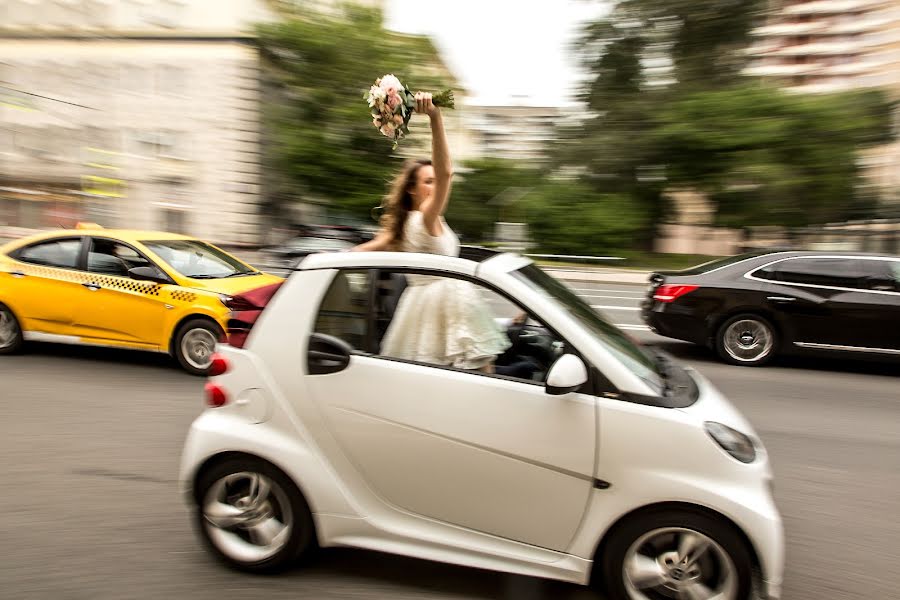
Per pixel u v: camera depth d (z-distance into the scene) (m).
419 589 2.93
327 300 2.95
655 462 2.57
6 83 30.03
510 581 3.01
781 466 4.65
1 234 28.78
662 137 28.77
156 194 31.94
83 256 6.93
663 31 30.75
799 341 7.71
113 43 31.22
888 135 29.11
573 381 2.56
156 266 6.69
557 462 2.64
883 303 7.45
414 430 2.77
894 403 6.41
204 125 31.81
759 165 27.59
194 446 2.99
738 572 2.54
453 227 36.66
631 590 2.65
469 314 2.87
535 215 31.81
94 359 7.20
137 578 2.96
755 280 7.88
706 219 32.62
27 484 3.96
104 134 31.08
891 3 49.16
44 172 29.50
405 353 2.87
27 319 7.04
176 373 6.67
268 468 2.93
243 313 3.26
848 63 52.84
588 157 31.42
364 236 21.81
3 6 30.00
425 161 3.30
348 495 2.87
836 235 30.62
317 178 32.28
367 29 32.75
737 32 30.14
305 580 2.98
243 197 32.44
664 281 8.32
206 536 3.04
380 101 3.04
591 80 32.53
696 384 3.05
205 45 31.56
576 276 20.03
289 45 31.75
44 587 2.87
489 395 2.71
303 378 2.89
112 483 4.00
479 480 2.72
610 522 2.62
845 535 3.60
